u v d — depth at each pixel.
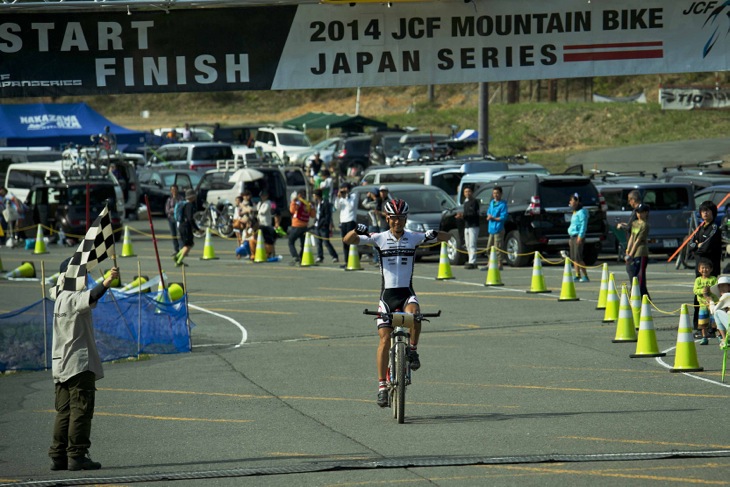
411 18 38.75
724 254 71.69
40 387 42.25
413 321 31.73
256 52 38.72
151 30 38.47
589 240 79.62
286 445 29.69
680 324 41.25
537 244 79.88
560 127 187.75
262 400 37.16
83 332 27.89
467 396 36.91
